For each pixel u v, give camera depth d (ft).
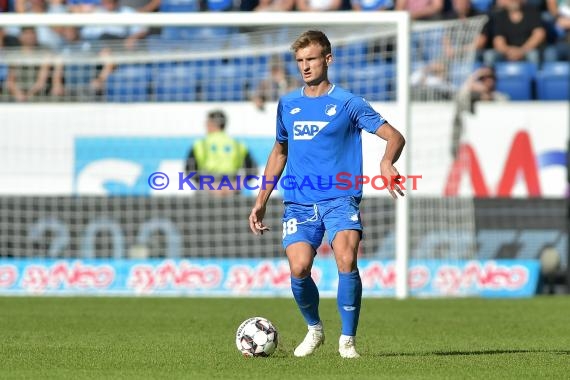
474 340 104.63
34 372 75.41
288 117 82.69
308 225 81.76
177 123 183.01
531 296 172.86
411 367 78.13
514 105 191.01
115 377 72.13
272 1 225.35
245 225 181.37
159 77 205.05
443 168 189.47
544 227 179.01
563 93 217.97
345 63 197.36
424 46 209.56
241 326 85.35
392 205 179.42
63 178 184.34
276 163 86.22
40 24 164.66
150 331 112.78
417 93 195.72
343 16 163.22
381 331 114.01
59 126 184.75
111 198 183.21
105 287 174.70
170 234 181.78
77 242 183.01
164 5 226.79
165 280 173.88
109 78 203.21
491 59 224.74
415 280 173.78
